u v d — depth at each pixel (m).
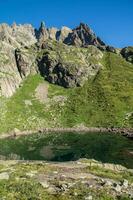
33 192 41.16
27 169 62.69
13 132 189.88
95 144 142.38
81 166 70.25
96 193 42.38
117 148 130.50
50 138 168.12
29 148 134.50
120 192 44.03
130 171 70.94
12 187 43.22
